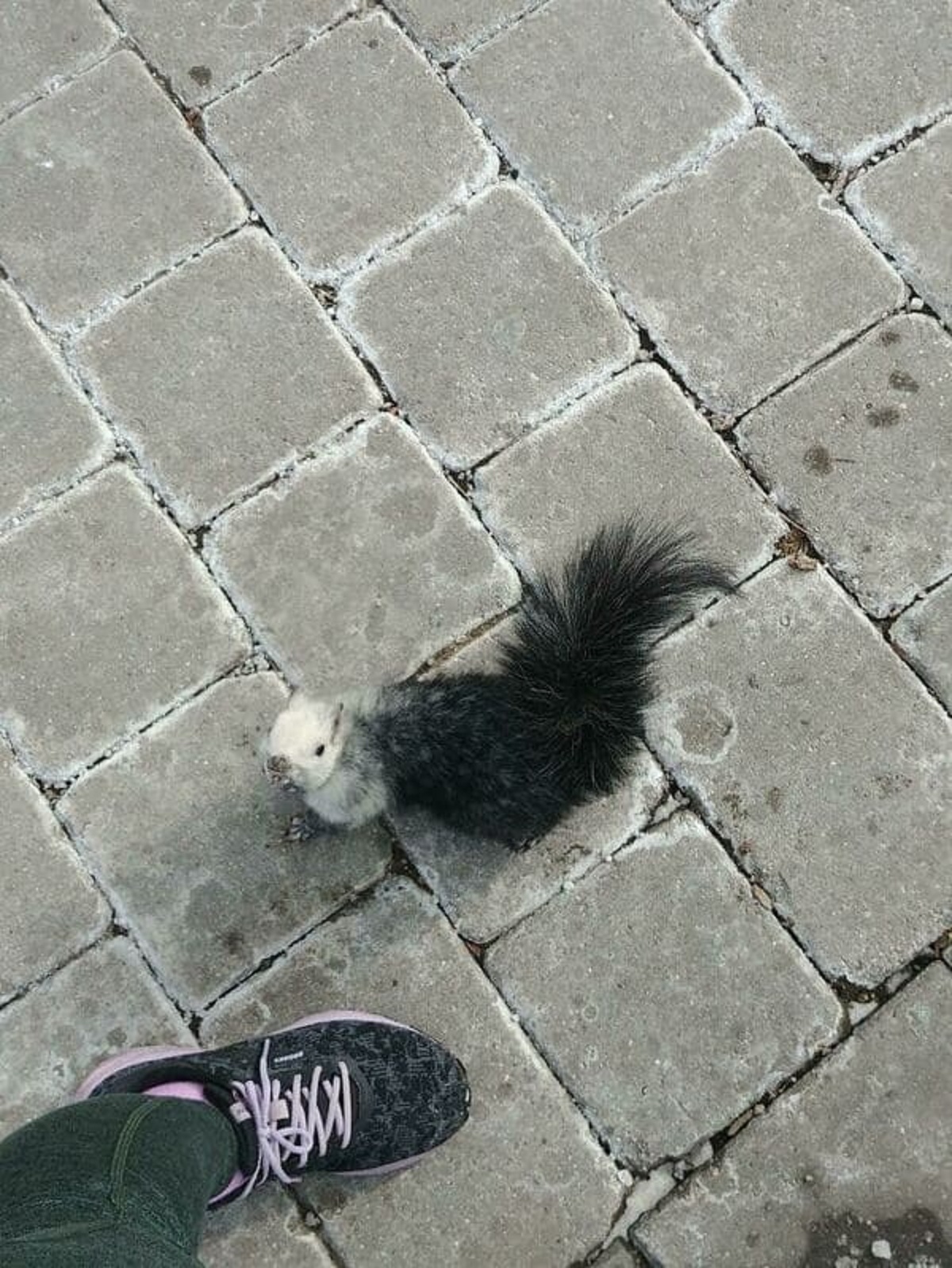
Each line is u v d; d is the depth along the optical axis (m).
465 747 2.08
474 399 2.22
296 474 2.21
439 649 2.19
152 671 2.18
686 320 2.23
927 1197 2.10
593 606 2.07
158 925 2.15
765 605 2.19
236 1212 2.11
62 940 2.15
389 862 2.16
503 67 2.28
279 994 2.14
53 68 2.28
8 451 2.22
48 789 2.17
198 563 2.20
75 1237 1.87
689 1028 2.13
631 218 2.25
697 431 2.22
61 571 2.20
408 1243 2.10
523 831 2.12
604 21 2.28
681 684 2.18
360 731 2.07
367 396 2.23
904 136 2.26
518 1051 2.13
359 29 2.29
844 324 2.23
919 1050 2.12
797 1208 2.10
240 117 2.27
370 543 2.20
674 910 2.15
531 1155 2.11
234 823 2.16
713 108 2.27
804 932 2.14
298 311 2.24
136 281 2.25
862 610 2.19
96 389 2.23
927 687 2.18
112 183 2.26
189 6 2.29
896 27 2.28
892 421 2.22
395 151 2.27
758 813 2.16
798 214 2.25
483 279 2.24
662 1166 2.11
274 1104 2.08
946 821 2.16
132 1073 2.07
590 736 2.08
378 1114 2.10
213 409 2.22
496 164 2.26
